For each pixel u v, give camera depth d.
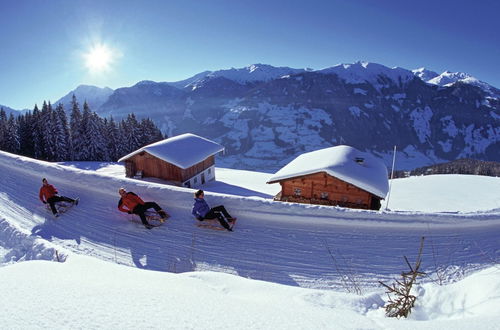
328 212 8.79
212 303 2.56
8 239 8.21
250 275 7.18
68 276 3.15
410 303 3.73
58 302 2.24
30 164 13.48
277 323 2.26
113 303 2.29
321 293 4.29
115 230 9.13
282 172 17.33
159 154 24.72
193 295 2.77
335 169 15.23
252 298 3.91
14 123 54.12
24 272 3.17
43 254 7.11
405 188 29.02
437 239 8.05
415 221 8.46
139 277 3.78
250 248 8.06
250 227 8.81
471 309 3.39
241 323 2.18
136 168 26.55
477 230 8.33
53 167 12.74
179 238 8.61
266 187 28.27
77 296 2.37
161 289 2.86
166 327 1.99
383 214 8.62
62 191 11.55
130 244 8.48
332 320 2.50
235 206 9.41
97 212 10.12
